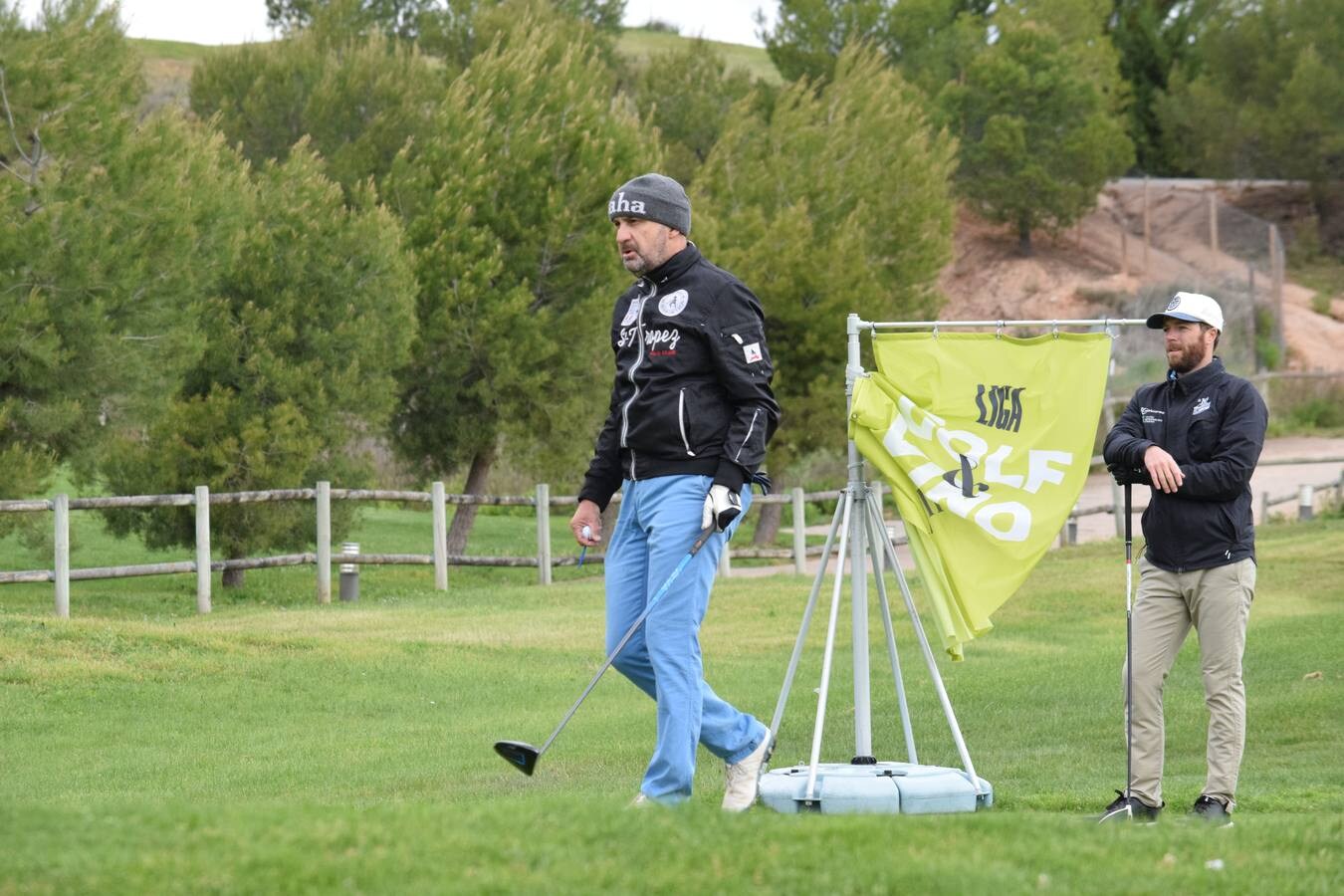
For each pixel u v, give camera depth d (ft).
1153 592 59.62
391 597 171.32
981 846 40.11
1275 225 470.80
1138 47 517.96
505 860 36.63
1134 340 405.59
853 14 424.87
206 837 37.88
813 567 205.05
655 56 364.58
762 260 231.71
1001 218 435.94
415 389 214.28
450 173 210.18
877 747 86.53
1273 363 401.29
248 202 180.45
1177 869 38.83
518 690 109.60
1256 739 86.22
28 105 149.18
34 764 81.51
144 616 149.18
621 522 53.06
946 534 60.80
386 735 91.81
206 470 176.24
